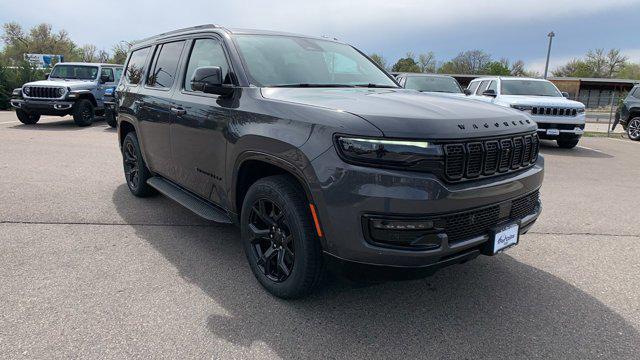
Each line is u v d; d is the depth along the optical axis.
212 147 3.57
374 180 2.45
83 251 3.89
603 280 3.57
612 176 7.85
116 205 5.24
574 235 4.62
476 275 3.61
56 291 3.16
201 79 3.30
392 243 2.51
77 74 14.89
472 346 2.66
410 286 3.39
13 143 9.95
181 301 3.08
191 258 3.80
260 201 3.14
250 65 3.50
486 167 2.72
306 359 2.50
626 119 14.65
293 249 2.94
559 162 9.33
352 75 4.04
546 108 10.88
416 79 12.95
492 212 2.80
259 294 3.21
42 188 5.94
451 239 2.63
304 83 3.59
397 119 2.52
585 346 2.67
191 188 4.13
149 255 3.85
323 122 2.65
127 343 2.59
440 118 2.60
